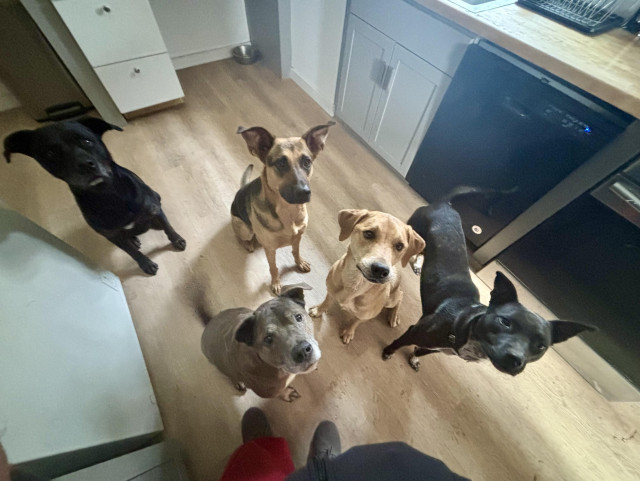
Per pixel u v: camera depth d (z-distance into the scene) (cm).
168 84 281
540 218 167
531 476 148
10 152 132
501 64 156
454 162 209
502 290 121
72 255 153
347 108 285
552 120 145
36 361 92
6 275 100
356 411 160
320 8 252
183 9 310
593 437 157
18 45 224
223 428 153
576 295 166
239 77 346
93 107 288
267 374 120
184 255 211
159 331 180
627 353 151
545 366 178
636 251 131
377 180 266
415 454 77
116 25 228
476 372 174
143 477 109
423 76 201
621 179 130
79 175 138
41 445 79
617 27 158
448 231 165
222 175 255
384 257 115
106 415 114
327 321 189
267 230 157
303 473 71
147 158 262
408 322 192
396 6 194
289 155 132
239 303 193
